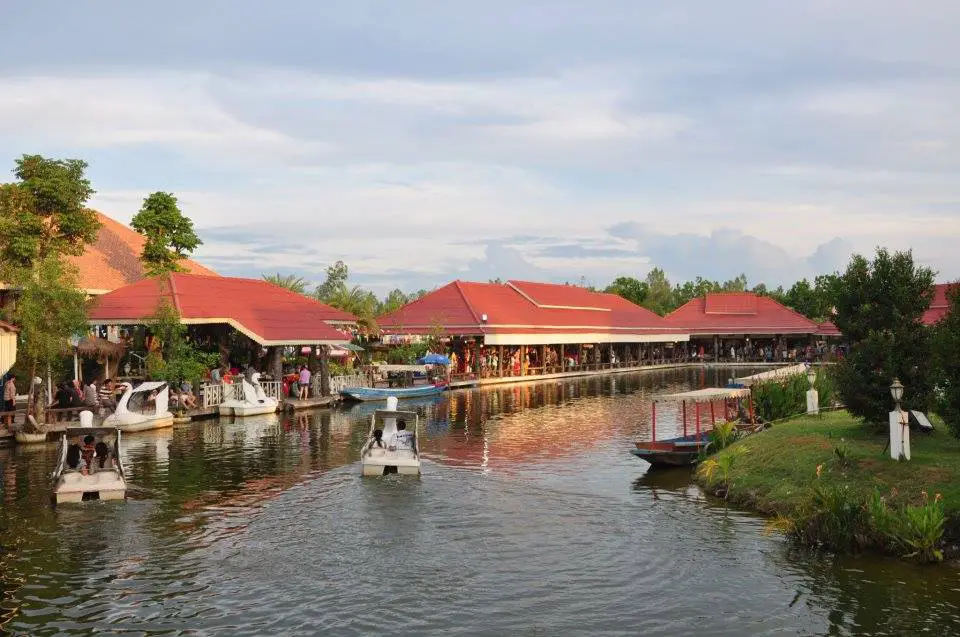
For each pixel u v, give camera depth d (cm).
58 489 1884
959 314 1727
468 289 6875
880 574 1376
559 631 1191
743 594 1316
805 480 1795
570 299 8219
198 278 4172
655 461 2358
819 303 10681
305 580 1397
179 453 2592
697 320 9419
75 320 2867
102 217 5619
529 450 2728
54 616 1245
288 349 5016
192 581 1392
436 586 1371
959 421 1728
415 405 4294
